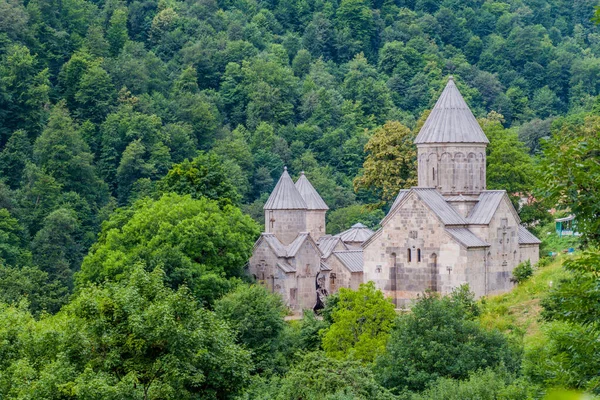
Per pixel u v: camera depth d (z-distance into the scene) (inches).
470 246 7229.3
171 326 4018.2
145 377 4025.6
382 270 7480.3
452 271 7258.9
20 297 7682.1
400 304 7421.3
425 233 7347.4
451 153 7559.1
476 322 5177.2
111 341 4033.0
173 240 7721.5
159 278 4315.9
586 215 2957.7
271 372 5816.9
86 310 4104.3
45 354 4345.5
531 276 7066.9
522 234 7785.4
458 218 7411.4
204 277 7352.4
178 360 4033.0
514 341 5191.9
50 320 5285.4
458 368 4906.5
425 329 5078.7
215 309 6328.7
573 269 3063.5
